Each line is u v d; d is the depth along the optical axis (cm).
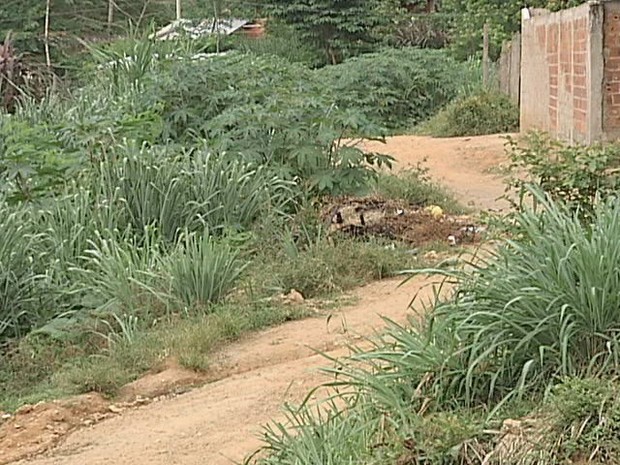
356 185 1123
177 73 1261
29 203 970
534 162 773
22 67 1903
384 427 457
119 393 660
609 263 466
